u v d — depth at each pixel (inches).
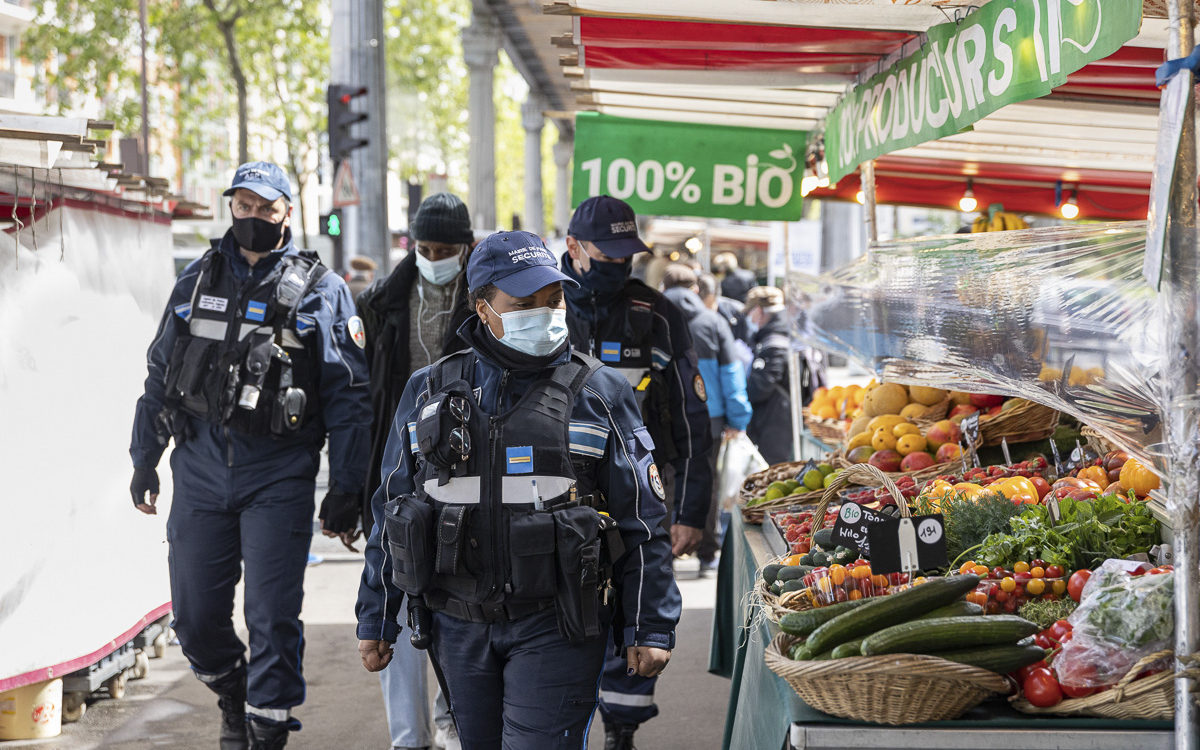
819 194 331.3
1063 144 256.8
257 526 165.9
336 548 367.2
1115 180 313.9
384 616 123.1
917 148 269.7
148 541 219.8
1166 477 95.4
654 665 114.8
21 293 177.0
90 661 195.5
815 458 295.1
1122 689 96.3
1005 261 136.0
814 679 98.3
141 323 217.9
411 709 166.2
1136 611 98.7
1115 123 220.7
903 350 189.5
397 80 1530.5
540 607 112.0
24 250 177.9
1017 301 131.2
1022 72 124.6
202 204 236.8
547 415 113.4
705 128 267.7
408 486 121.0
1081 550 120.3
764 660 114.0
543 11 160.2
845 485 182.1
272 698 165.3
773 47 176.1
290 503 166.9
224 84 1183.6
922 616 103.9
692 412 172.2
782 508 183.9
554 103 1485.0
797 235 636.1
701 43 167.9
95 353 198.2
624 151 265.6
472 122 1107.3
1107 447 161.0
